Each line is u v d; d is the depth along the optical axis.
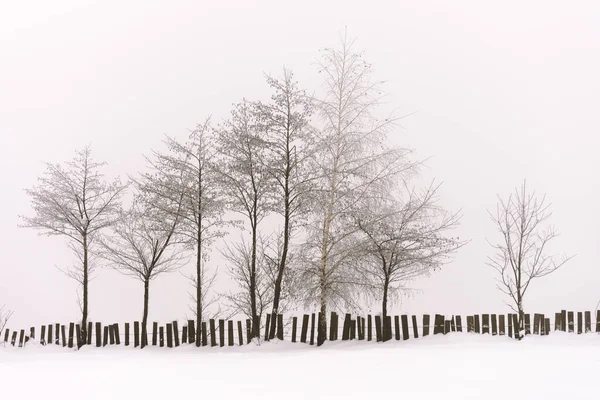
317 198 19.36
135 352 18.53
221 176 20.08
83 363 13.55
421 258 19.03
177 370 11.49
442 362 11.37
